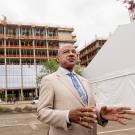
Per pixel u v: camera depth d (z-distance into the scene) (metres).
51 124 2.34
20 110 27.92
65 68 2.74
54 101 2.52
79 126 2.45
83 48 112.19
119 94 15.48
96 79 17.66
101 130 10.66
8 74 73.19
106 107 2.41
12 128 13.05
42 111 2.42
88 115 2.07
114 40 16.08
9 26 82.44
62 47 2.79
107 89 16.50
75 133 2.44
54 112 2.32
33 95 76.19
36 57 82.94
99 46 101.44
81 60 117.38
